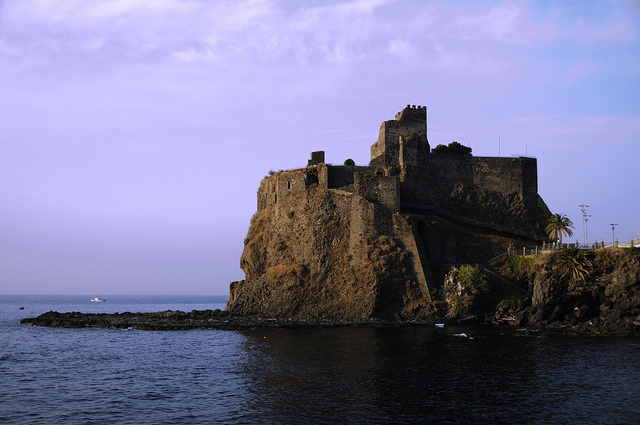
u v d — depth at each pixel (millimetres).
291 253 121875
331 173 124812
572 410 44125
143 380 56031
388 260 110750
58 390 51906
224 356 69688
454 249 118500
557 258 104125
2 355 72750
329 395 48750
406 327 99250
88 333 98625
